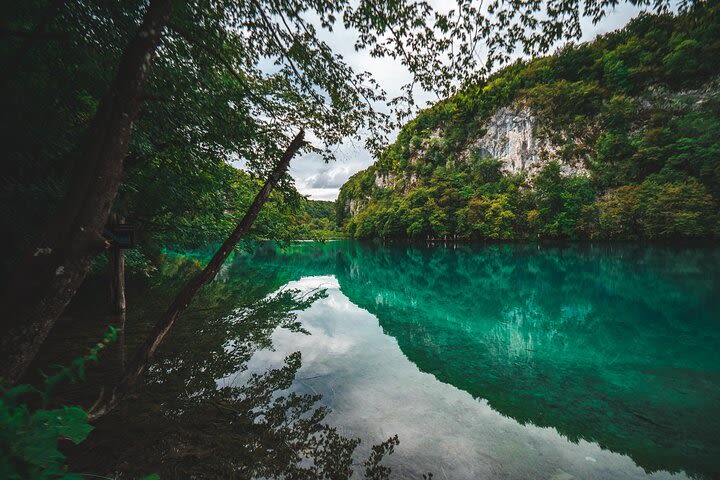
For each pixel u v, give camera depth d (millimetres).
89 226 1448
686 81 71250
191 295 2422
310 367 6527
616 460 4309
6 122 3678
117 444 3570
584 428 5070
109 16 3494
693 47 69938
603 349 9148
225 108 4906
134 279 13836
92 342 6387
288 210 7652
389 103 4781
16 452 767
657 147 60688
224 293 13773
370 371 6699
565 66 94250
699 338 10141
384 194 112812
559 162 76750
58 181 4352
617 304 15016
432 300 15875
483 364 7895
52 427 861
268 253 42969
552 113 82875
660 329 11188
